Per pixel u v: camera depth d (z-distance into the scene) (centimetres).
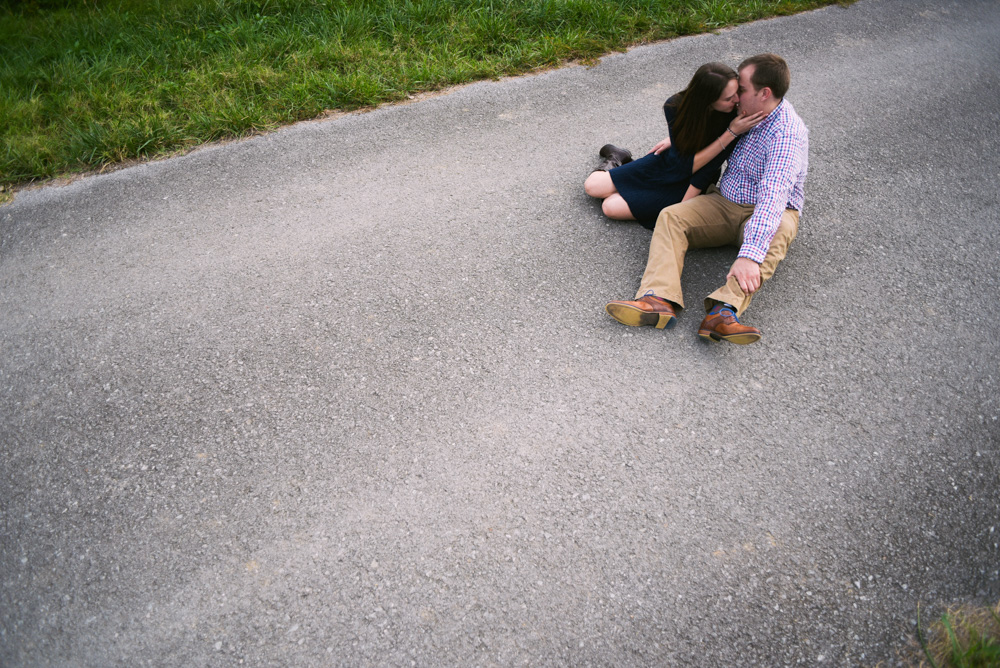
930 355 291
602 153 419
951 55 546
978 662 199
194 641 213
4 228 388
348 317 320
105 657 211
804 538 232
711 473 251
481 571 226
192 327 319
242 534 238
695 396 278
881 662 204
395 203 396
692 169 328
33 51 577
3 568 233
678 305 298
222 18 595
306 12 602
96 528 242
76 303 336
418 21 586
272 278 344
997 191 386
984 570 223
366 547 234
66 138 459
